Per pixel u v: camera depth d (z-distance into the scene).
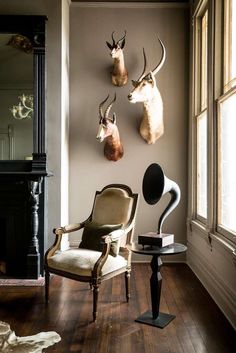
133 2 4.20
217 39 3.02
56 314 2.61
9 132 3.76
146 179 2.54
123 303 2.84
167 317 2.54
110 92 4.21
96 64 4.23
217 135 3.02
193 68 3.95
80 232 4.21
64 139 3.94
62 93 3.81
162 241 2.46
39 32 3.66
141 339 2.21
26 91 3.77
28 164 3.69
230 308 2.50
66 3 4.04
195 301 2.91
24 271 3.61
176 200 2.61
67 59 4.12
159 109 3.99
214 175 3.05
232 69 2.84
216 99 3.02
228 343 2.17
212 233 3.03
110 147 4.09
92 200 4.23
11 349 2.05
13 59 3.79
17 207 3.59
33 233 3.51
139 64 4.22
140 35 4.23
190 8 4.14
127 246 2.77
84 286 3.28
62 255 2.77
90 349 2.08
